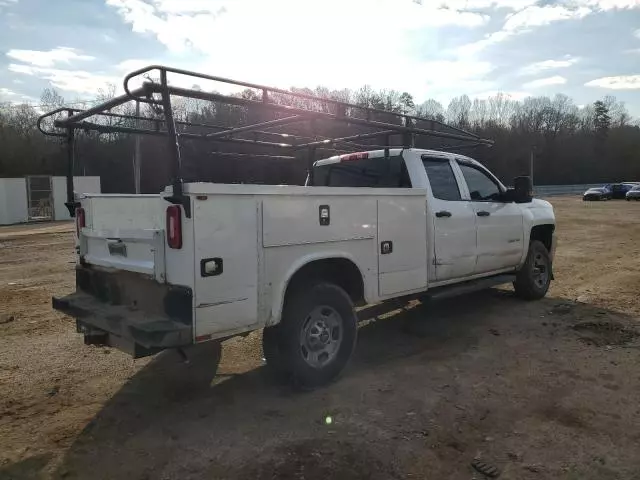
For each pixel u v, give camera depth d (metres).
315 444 3.42
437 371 4.71
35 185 31.42
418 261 5.24
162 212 3.59
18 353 5.35
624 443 3.38
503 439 3.45
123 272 4.02
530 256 7.20
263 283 3.84
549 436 3.48
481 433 3.54
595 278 9.07
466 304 7.25
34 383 4.54
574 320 6.30
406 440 3.46
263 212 3.81
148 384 4.52
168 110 3.46
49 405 4.09
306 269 4.28
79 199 4.63
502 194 6.75
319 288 4.29
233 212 3.64
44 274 10.41
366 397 4.16
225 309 3.61
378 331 6.08
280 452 3.32
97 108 3.99
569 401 4.02
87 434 3.61
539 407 3.93
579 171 86.19
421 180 5.55
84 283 4.54
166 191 3.54
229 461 3.23
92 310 3.94
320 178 6.84
